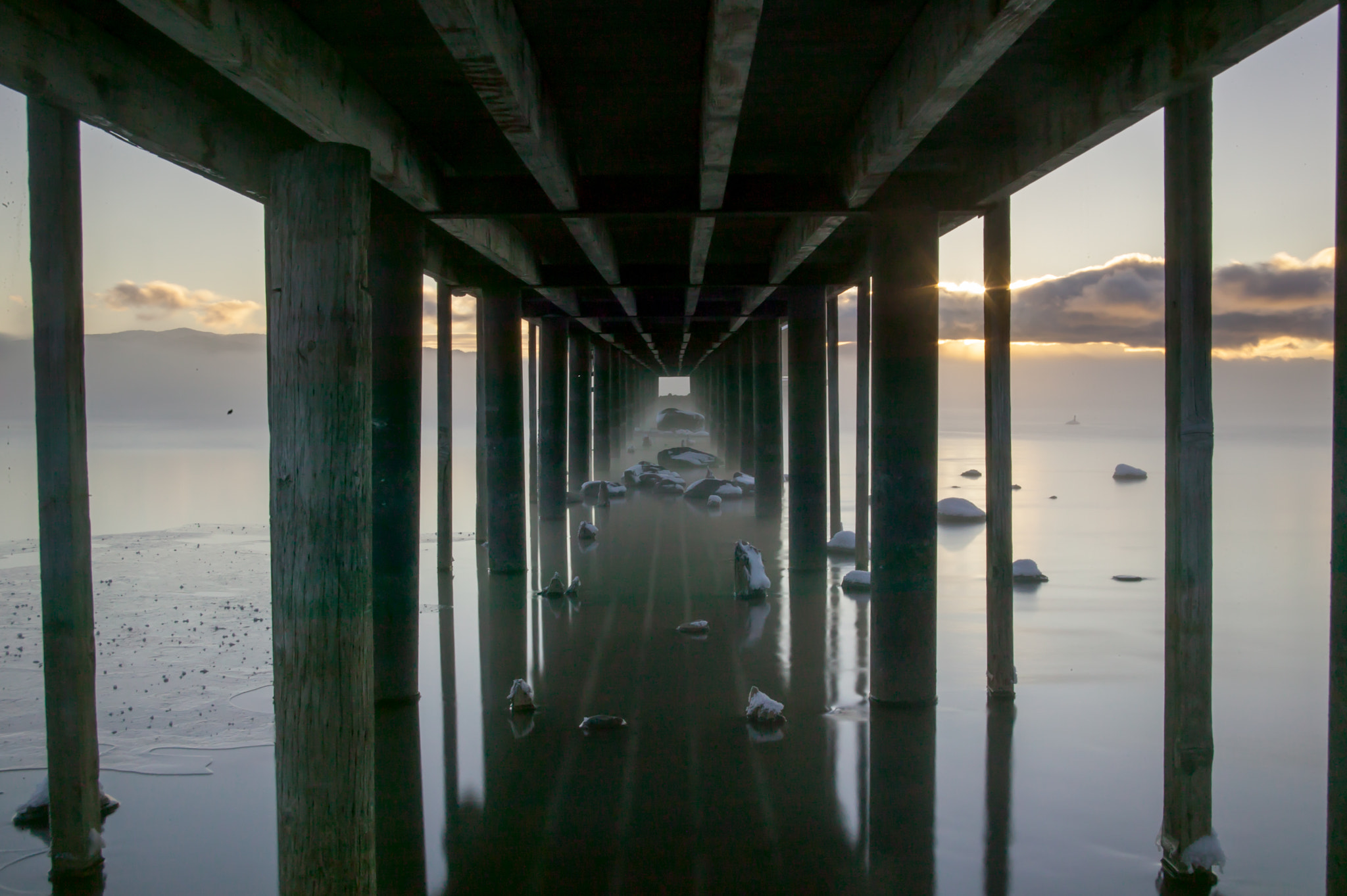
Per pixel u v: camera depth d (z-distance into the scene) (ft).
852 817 20.30
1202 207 16.99
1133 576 46.85
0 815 20.31
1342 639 12.28
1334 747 12.37
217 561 50.65
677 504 82.33
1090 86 19.53
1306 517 66.74
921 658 27.55
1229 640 34.27
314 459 14.70
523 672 31.71
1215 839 17.58
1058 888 17.25
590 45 18.58
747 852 18.72
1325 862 18.01
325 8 16.14
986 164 25.98
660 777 22.61
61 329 17.11
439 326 49.24
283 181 14.85
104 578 45.96
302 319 14.69
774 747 24.56
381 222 27.73
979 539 59.57
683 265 45.52
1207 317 17.11
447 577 48.80
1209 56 15.29
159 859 18.45
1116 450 145.28
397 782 22.41
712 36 16.05
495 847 18.99
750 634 36.68
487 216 27.22
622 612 40.63
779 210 27.30
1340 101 12.23
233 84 17.97
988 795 21.39
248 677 29.89
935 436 27.58
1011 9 13.35
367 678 15.31
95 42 14.89
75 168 17.22
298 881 14.98
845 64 20.22
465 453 134.92
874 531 28.07
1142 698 28.09
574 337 88.22
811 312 48.73
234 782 22.06
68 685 17.81
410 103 21.61
